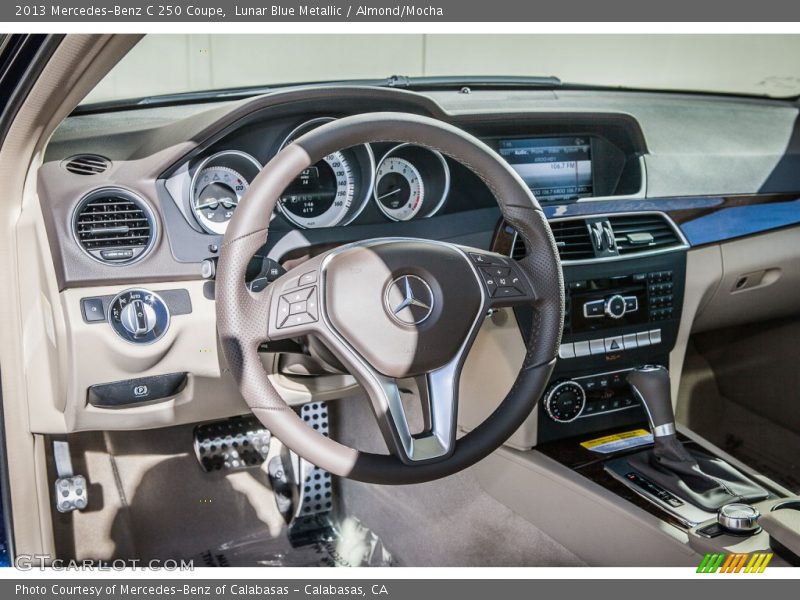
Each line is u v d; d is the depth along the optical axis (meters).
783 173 1.81
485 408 1.60
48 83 1.10
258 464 1.91
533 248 1.21
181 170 1.38
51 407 1.46
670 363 1.71
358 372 1.10
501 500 1.58
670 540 1.25
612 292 1.61
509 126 1.64
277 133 1.44
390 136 1.13
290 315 1.10
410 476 1.11
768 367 2.00
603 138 1.73
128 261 1.35
